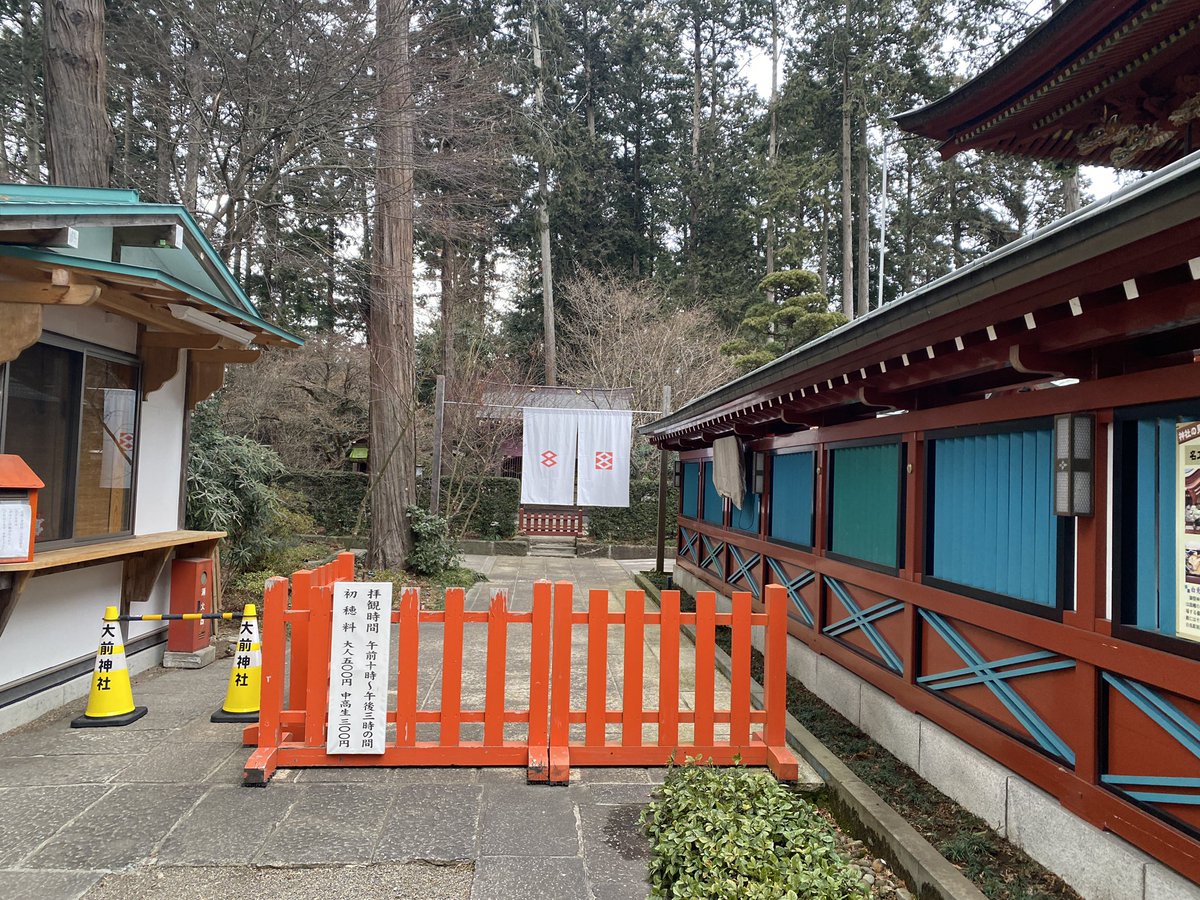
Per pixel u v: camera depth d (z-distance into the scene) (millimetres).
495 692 3611
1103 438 2580
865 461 4637
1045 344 2645
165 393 5691
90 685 4766
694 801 2990
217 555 6410
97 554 4238
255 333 5457
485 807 3203
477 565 12898
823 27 20766
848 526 4863
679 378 18953
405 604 3584
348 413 17703
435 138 10242
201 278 5566
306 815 3088
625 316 20031
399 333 10477
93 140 6430
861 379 3984
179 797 3238
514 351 22859
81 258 3529
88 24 6402
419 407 14062
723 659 6098
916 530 3891
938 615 3693
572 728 4336
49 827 2955
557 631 3611
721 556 8211
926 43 11688
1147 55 4781
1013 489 3133
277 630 3541
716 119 26469
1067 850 2621
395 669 5656
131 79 9055
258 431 16844
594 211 24312
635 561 14164
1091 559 2594
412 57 9211
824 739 4266
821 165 20031
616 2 24734
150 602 5527
